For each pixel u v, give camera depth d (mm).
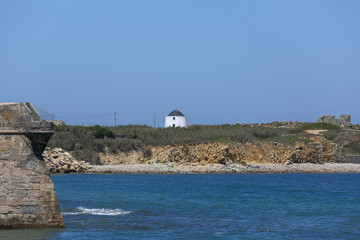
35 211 37156
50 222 37375
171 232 44219
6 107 37031
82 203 61438
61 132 122188
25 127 36844
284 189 86000
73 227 44656
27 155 37250
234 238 42469
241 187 87500
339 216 55406
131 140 127000
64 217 50062
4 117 36969
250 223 49844
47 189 37469
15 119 36969
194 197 70750
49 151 109938
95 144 122188
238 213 56469
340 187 92375
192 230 45344
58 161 107875
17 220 36969
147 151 126375
